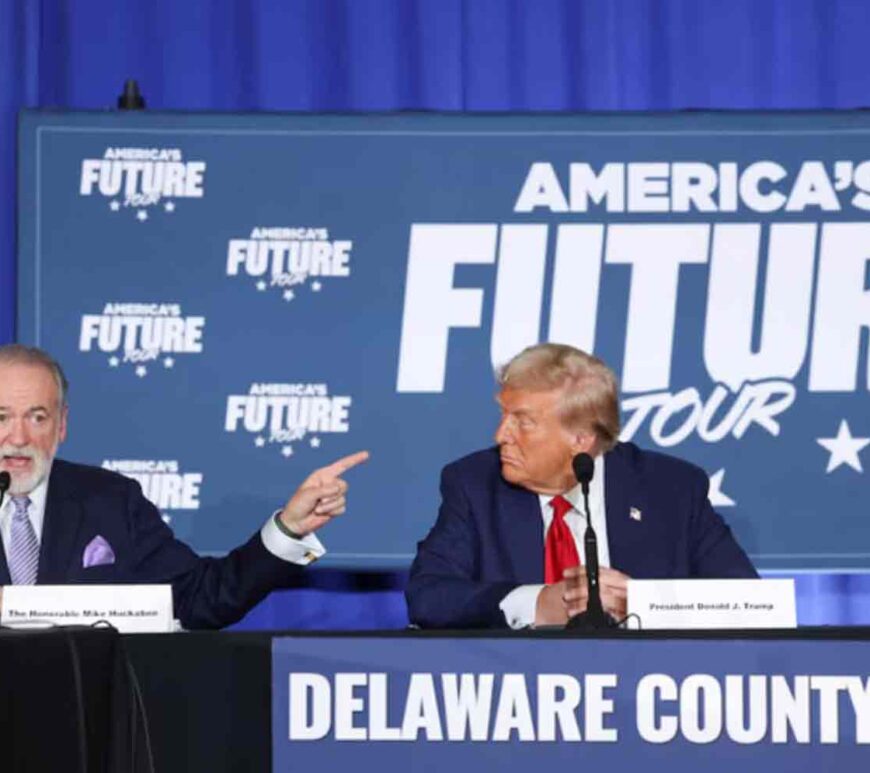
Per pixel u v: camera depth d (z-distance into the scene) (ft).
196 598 19.36
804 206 23.99
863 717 13.58
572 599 17.07
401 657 13.80
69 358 23.76
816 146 24.02
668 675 13.69
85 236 23.86
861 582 25.12
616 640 13.74
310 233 23.99
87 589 15.72
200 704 14.16
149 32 25.44
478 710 13.75
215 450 23.79
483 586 18.04
